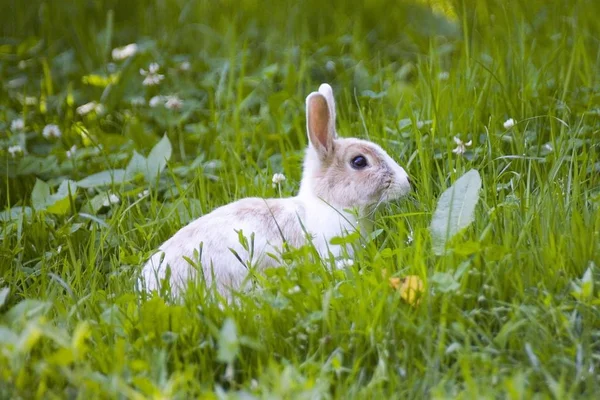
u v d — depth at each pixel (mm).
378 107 9945
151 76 11000
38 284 7633
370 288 6586
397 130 8953
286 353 6230
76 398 5723
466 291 6395
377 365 6047
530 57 10203
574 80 9812
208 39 12617
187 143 10273
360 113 9305
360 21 12969
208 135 10078
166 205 8859
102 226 8461
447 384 5707
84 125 10688
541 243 6840
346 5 13383
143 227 8352
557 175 8094
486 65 10383
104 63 12016
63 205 8523
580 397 5566
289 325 6340
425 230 7113
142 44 12250
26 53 12688
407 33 12086
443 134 8938
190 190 8875
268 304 6410
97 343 6211
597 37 11367
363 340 6160
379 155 8070
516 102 9297
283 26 13000
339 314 6301
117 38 13000
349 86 10891
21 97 11516
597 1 11992
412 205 8039
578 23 11414
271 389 5680
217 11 13492
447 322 6184
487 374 5719
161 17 13492
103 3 13945
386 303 6277
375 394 5629
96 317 6699
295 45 12227
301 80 11094
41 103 11172
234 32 12188
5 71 12305
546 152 8594
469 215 6879
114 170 9227
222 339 5680
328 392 5812
